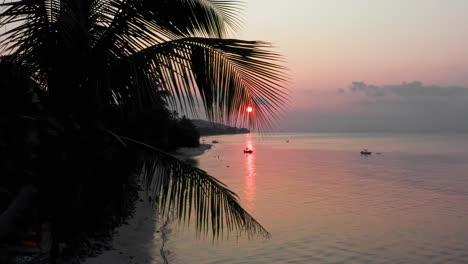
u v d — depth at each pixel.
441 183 58.28
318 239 24.14
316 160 102.25
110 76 4.18
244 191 45.38
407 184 56.47
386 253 22.52
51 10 3.78
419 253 22.95
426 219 32.88
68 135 3.73
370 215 33.59
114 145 4.28
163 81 4.10
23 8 3.60
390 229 28.69
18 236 1.90
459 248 24.20
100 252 10.61
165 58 4.10
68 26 3.77
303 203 37.94
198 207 4.57
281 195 42.69
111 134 4.02
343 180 59.38
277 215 31.64
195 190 4.59
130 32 4.10
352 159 107.12
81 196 3.91
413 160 105.00
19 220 1.90
